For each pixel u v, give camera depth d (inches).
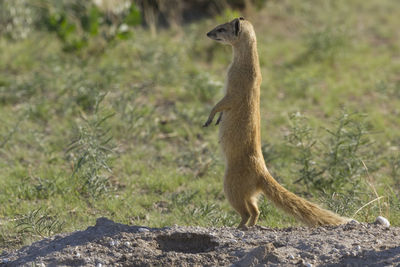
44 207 364.8
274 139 522.9
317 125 546.0
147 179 427.5
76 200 387.9
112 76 639.1
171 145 514.3
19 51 735.1
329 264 244.4
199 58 779.4
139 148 495.8
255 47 323.6
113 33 755.4
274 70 748.6
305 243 263.7
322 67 754.2
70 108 559.8
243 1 939.3
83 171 404.2
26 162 461.1
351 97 654.5
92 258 258.7
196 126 549.0
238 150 312.8
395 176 442.6
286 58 789.9
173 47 769.6
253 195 315.3
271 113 599.8
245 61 321.1
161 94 642.2
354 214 328.8
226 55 781.3
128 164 458.3
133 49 756.0
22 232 324.2
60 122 546.0
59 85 621.0
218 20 823.1
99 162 386.9
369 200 379.2
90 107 556.1
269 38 874.8
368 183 406.0
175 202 384.5
